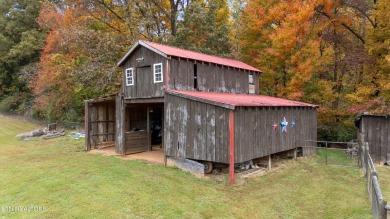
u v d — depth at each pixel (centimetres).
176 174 1184
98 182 1035
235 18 3247
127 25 2755
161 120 1975
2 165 1352
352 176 1238
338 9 2255
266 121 1367
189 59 1444
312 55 1981
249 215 824
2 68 3934
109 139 1934
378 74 1789
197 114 1223
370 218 789
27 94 3950
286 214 837
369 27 1998
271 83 2270
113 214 779
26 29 3891
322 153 1839
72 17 2891
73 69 2553
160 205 853
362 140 1384
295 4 2044
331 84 2050
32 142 2202
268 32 2273
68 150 1780
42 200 869
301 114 1727
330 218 808
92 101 1764
